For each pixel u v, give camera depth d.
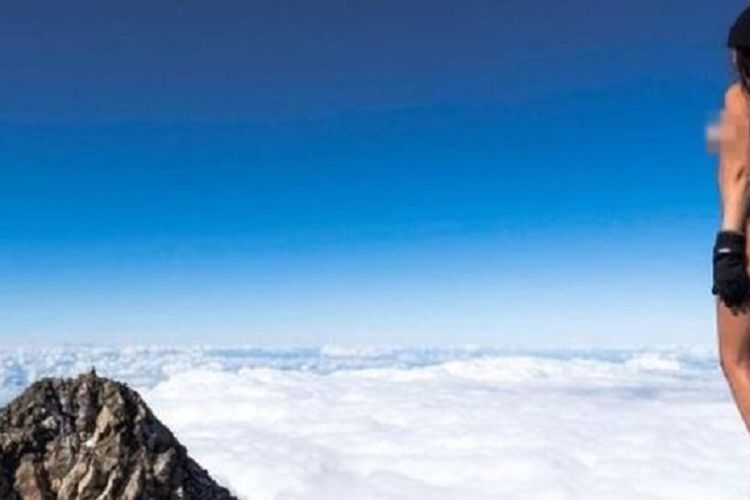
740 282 4.84
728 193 4.97
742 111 4.92
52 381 27.72
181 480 26.19
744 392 4.84
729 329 4.95
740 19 4.91
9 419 26.30
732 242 4.88
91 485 24.73
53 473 25.08
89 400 27.09
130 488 24.75
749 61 4.86
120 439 25.81
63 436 26.09
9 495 24.66
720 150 5.06
